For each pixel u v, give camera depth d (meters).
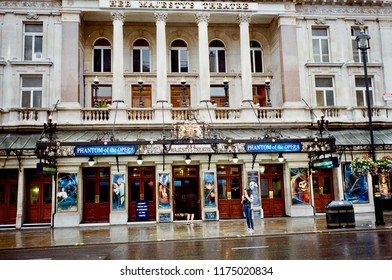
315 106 25.69
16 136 22.33
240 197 23.59
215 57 27.52
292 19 26.08
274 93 27.12
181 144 19.53
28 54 24.56
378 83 26.72
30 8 24.38
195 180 23.55
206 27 25.22
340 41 26.67
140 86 24.31
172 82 26.50
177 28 27.20
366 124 25.06
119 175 22.31
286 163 23.69
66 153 19.88
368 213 23.33
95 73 25.92
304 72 26.03
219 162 23.17
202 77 24.72
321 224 18.66
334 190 24.27
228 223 20.70
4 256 12.09
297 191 23.39
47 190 22.75
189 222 21.20
